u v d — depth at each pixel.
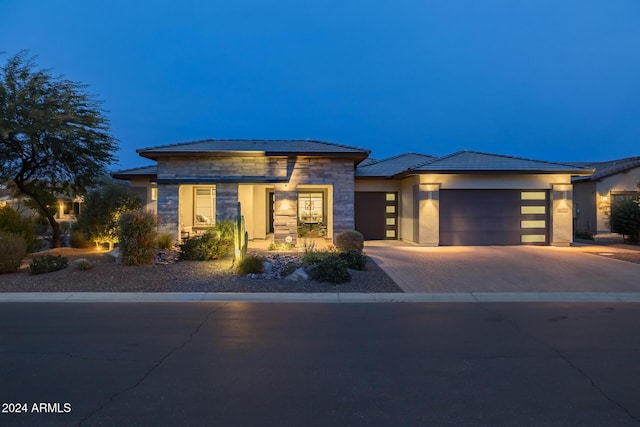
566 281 12.23
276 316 8.65
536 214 19.91
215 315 8.73
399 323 8.09
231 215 18.77
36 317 8.51
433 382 5.15
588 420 4.20
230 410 4.39
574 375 5.39
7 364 5.74
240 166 18.80
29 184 19.00
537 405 4.53
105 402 4.57
